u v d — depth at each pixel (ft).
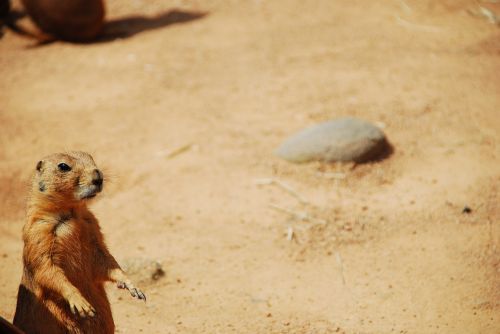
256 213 59.77
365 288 49.06
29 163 71.05
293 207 60.18
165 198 63.41
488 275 49.26
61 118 80.74
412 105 75.31
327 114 75.25
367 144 65.57
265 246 55.16
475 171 62.39
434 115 72.95
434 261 51.44
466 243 53.16
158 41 103.50
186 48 99.35
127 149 72.54
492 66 83.05
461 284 48.60
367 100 77.51
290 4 114.62
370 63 87.40
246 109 79.10
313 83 83.35
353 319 45.70
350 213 58.54
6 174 69.36
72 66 96.94
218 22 109.60
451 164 64.08
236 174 66.18
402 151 67.15
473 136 68.39
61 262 36.09
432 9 104.42
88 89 88.48
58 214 36.70
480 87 78.07
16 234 59.98
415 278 49.70
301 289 49.47
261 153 69.36
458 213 56.95
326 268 51.83
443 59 86.43
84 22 104.06
